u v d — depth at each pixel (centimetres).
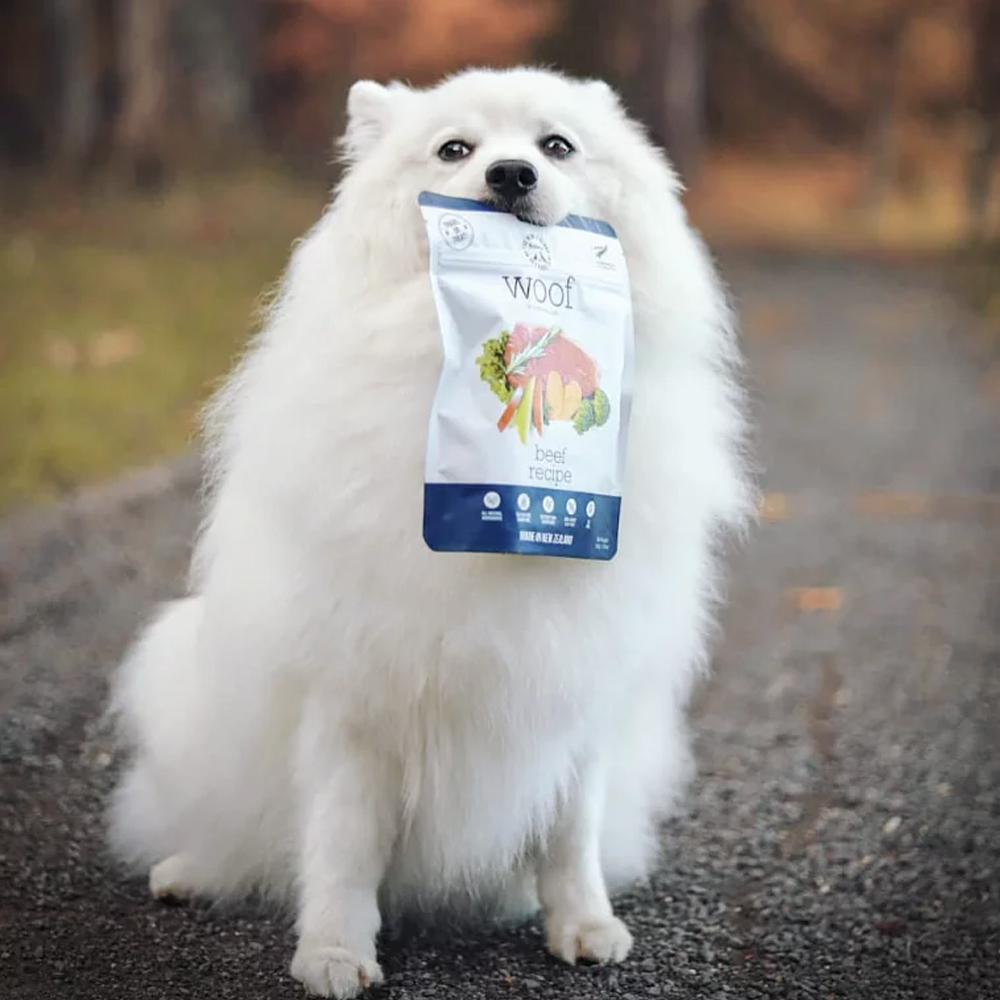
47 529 829
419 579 345
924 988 382
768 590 782
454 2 2747
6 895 427
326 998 369
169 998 367
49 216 1959
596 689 371
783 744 566
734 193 3544
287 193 2428
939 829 484
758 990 380
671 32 3303
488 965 395
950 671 645
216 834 424
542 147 377
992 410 1311
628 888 446
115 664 630
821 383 1452
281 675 376
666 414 369
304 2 2738
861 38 3888
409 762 374
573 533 339
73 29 2384
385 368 345
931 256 2541
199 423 434
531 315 341
